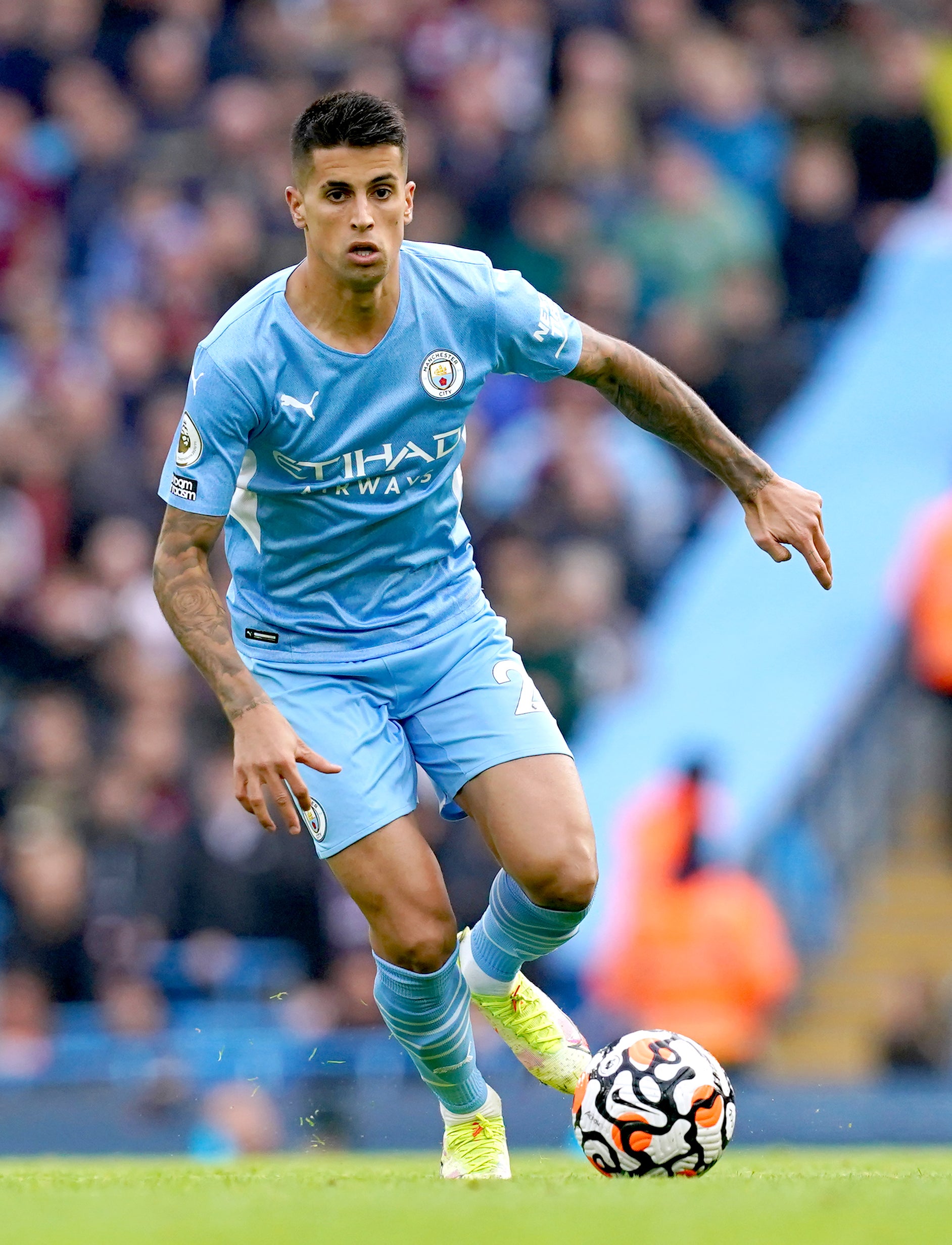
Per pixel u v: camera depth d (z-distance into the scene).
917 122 52.91
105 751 39.50
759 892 38.88
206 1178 16.69
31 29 51.56
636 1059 15.15
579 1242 10.06
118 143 50.59
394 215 15.36
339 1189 14.34
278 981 36.25
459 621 17.09
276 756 14.88
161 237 48.38
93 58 51.69
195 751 39.62
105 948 35.59
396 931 15.85
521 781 16.22
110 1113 31.80
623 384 17.30
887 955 45.09
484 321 16.31
